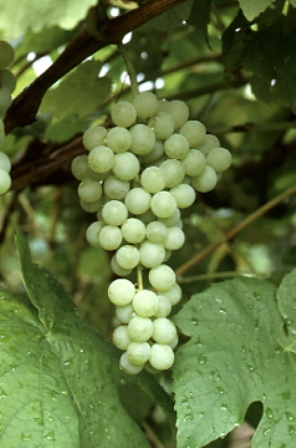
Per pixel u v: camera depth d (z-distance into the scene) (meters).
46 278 0.89
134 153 0.82
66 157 0.99
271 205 1.08
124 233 0.81
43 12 0.73
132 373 0.81
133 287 0.81
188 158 0.83
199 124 0.83
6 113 0.88
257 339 0.86
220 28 1.11
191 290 1.07
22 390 0.80
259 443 0.82
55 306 0.86
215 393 0.82
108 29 0.83
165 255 0.83
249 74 1.03
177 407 0.81
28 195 1.38
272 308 0.88
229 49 0.98
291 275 0.89
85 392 0.83
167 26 0.88
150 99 0.81
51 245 1.39
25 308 0.85
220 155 0.85
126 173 0.81
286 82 0.96
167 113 0.83
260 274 1.01
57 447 0.77
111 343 0.89
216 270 1.30
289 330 0.87
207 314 0.87
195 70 1.35
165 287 0.81
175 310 1.04
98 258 1.36
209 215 1.12
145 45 1.09
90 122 1.07
